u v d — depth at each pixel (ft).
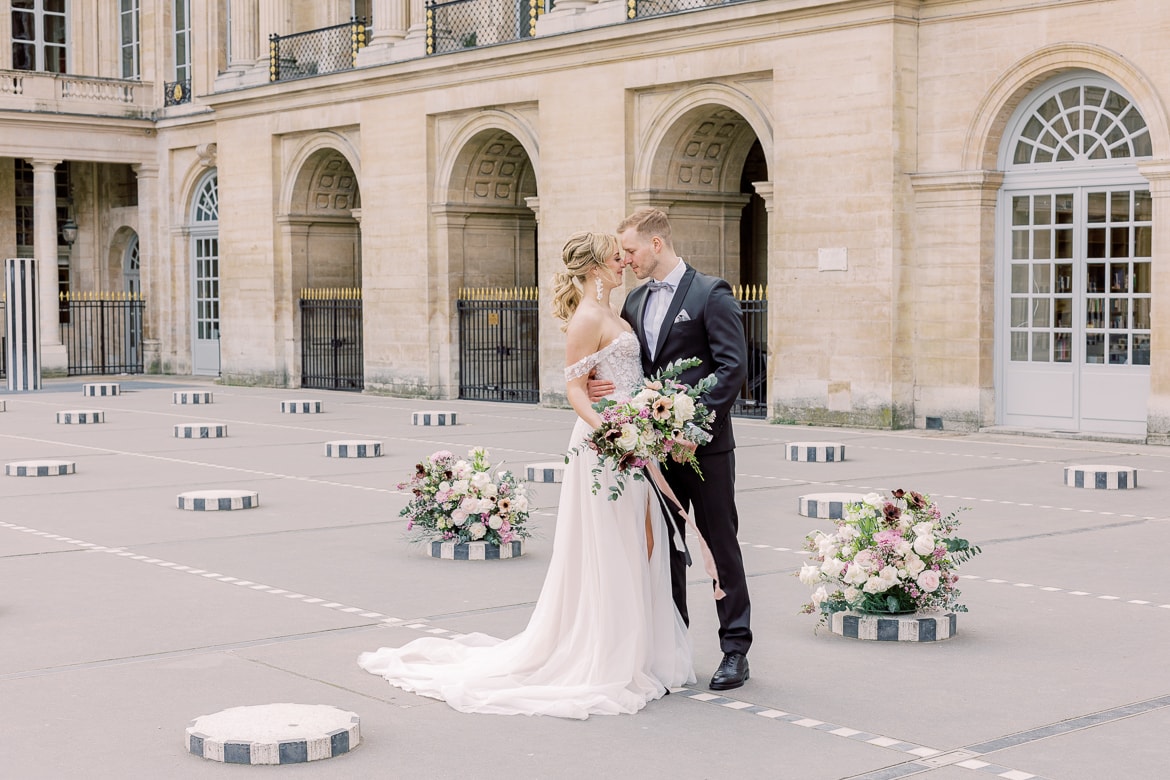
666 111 82.12
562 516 24.06
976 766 20.22
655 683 23.88
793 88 74.95
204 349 128.06
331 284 112.98
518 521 38.29
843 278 73.41
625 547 23.71
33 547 39.04
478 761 20.53
